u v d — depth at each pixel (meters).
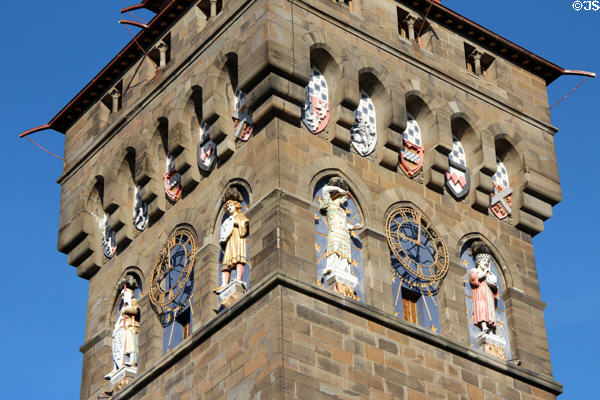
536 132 67.31
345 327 56.19
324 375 54.72
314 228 57.88
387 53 63.75
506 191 65.19
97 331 64.62
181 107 63.19
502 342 61.25
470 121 65.00
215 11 64.94
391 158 61.47
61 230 68.06
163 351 60.56
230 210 58.91
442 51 66.00
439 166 62.66
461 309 60.50
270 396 53.66
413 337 57.94
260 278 56.47
